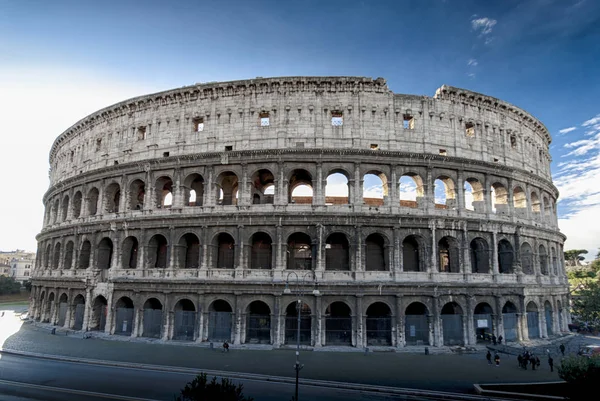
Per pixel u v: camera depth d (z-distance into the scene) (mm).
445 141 67188
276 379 42062
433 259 61344
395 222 61062
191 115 69312
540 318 68438
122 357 51219
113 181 72938
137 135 72875
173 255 63906
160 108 71750
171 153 68750
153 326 63938
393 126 65625
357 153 62875
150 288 63688
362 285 57938
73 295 73500
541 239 74562
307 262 64750
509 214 69000
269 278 59719
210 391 23406
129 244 69875
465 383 41688
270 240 65500
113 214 70812
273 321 58250
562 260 82688
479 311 67812
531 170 76625
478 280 62750
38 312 85625
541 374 45594
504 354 56781
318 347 56750
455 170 66438
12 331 74125
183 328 62219
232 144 66062
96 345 59250
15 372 43625
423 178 64562
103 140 77500
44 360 50625
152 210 67125
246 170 64312
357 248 60000
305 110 65625
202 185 72062
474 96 70188
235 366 46969
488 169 68062
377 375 44125
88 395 34938
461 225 63344
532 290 67375
